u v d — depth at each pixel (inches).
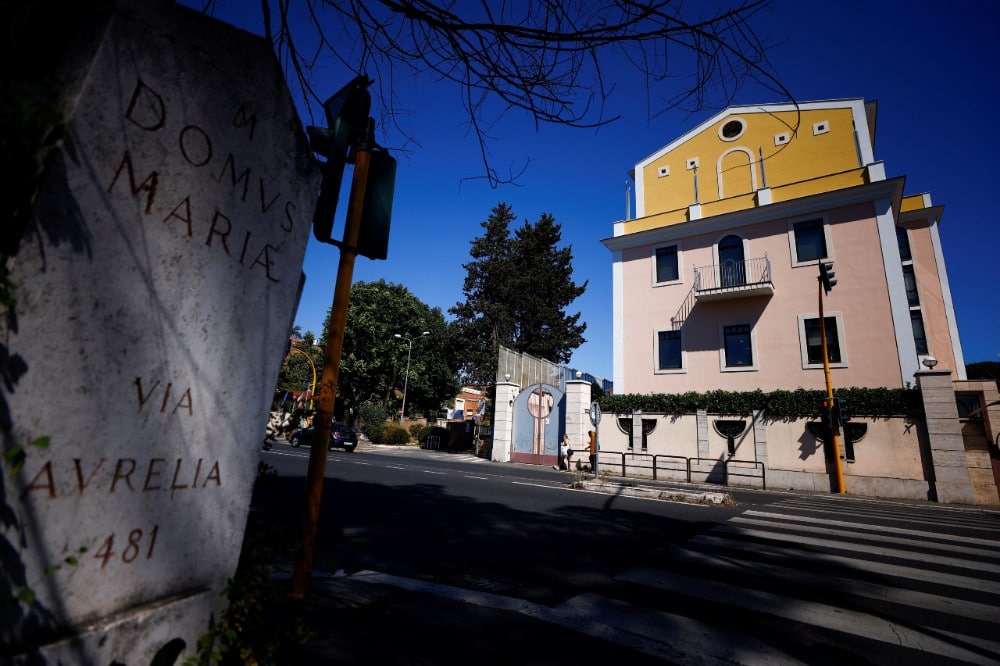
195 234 74.3
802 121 794.2
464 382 1831.9
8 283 50.3
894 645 132.1
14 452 50.2
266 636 91.5
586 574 189.9
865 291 682.2
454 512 315.9
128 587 65.4
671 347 828.6
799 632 139.1
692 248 837.2
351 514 293.7
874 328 667.4
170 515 71.3
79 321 58.9
